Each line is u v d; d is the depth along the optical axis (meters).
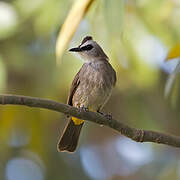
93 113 7.71
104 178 15.30
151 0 10.99
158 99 13.51
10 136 13.64
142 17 11.10
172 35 11.20
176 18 11.30
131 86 12.80
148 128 13.52
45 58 12.57
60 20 10.59
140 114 13.53
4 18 10.91
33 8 10.94
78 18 8.38
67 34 8.39
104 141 15.78
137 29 11.05
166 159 14.38
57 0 10.57
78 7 8.37
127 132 7.86
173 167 13.94
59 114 13.55
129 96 13.45
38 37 12.60
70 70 11.66
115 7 7.95
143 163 14.80
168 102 13.55
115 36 7.96
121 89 13.01
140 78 11.39
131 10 11.08
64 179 13.91
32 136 13.60
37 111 13.43
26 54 12.70
